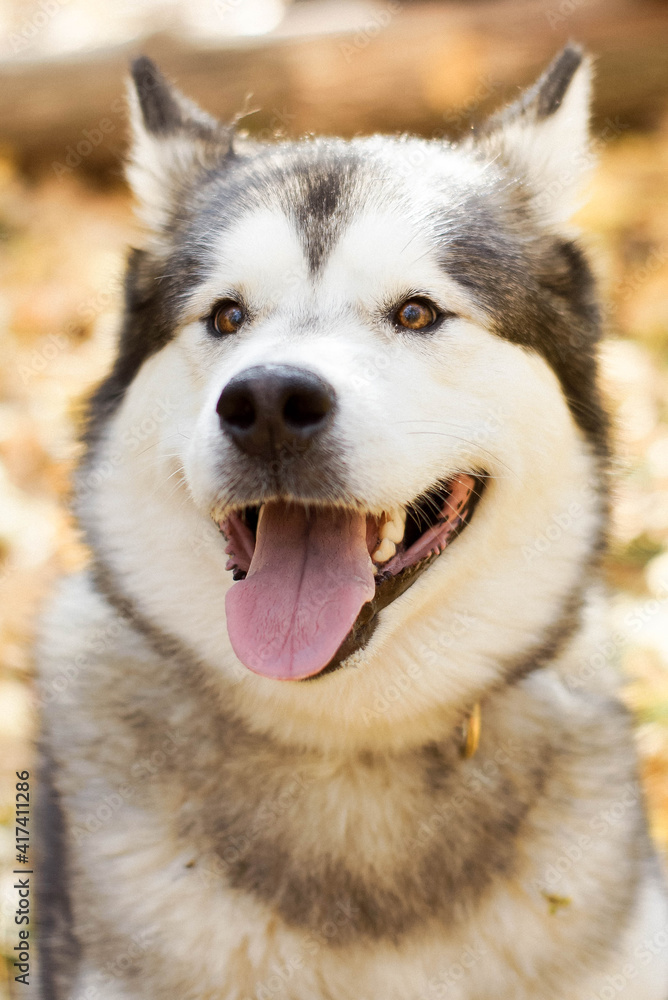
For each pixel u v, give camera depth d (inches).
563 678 118.8
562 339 117.8
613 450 122.3
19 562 202.5
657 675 175.3
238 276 108.5
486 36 338.3
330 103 338.6
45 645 128.6
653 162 322.7
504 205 120.0
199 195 125.1
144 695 113.8
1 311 271.6
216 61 339.9
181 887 105.4
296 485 97.6
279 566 102.6
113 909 106.4
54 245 301.7
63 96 341.1
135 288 124.5
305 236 107.7
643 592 193.6
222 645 108.9
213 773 109.0
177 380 112.3
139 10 442.9
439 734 110.9
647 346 252.8
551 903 106.5
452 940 105.0
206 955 103.9
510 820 108.7
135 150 129.7
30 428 232.2
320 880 106.5
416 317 106.9
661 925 114.7
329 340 102.4
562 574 113.4
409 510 109.0
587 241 126.9
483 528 108.9
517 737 112.2
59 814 116.7
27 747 149.6
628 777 117.0
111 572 116.0
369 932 104.7
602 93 340.8
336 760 109.0
